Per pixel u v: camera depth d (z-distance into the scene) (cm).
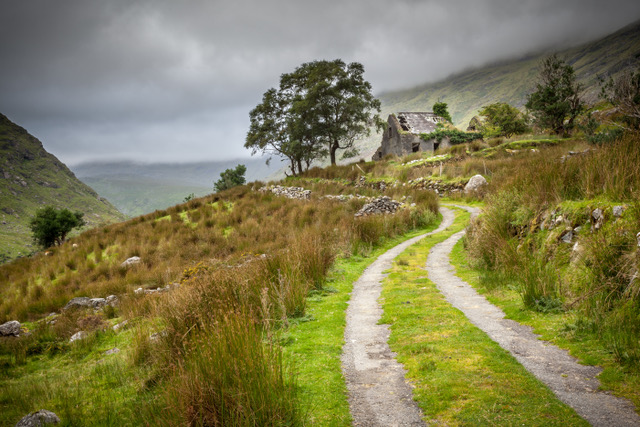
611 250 607
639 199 632
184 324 628
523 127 4428
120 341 845
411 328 646
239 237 1934
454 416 369
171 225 2325
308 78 4556
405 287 930
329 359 546
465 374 455
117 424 439
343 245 1442
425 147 4609
